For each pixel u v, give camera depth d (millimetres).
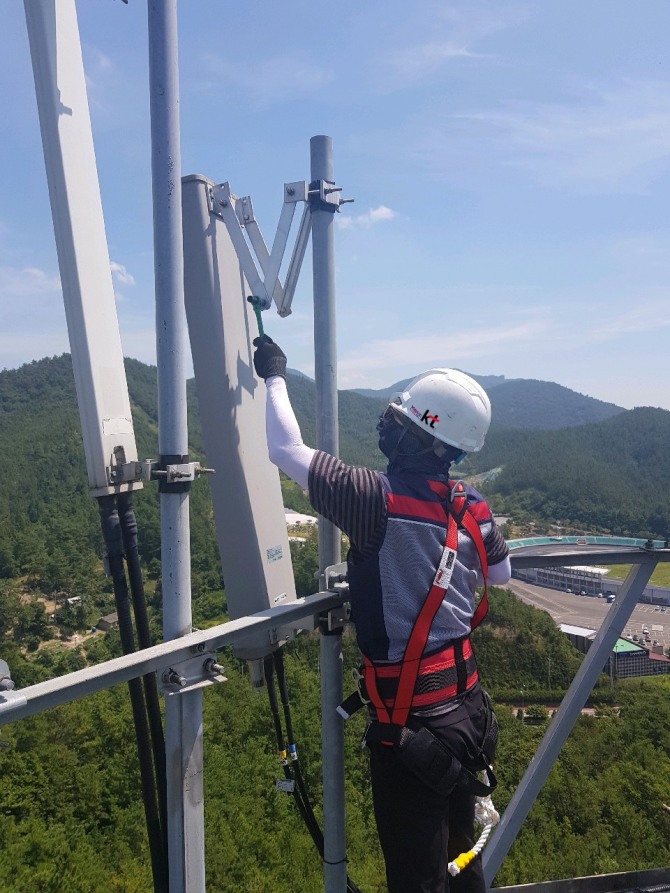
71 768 29219
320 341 2059
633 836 29516
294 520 63156
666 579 72062
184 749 1727
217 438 2264
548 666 49094
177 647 1601
